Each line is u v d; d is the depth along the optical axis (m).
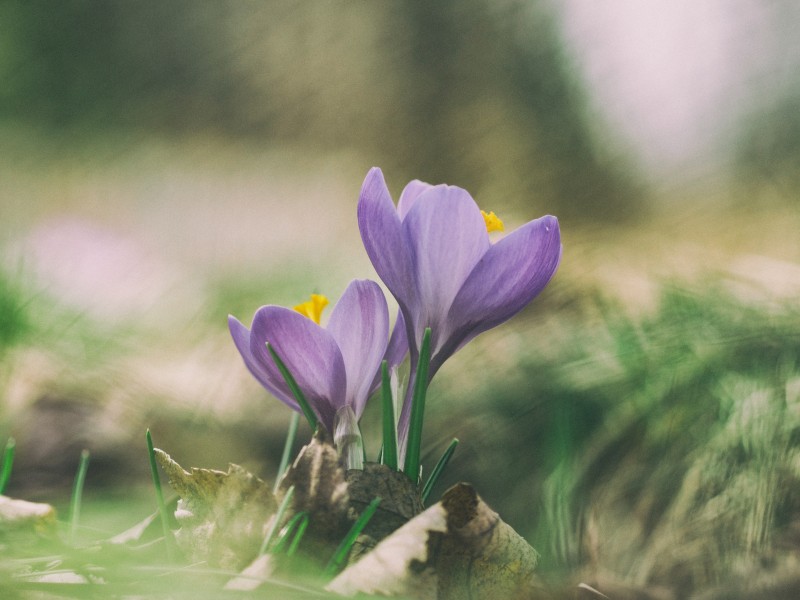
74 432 0.67
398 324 0.35
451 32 1.69
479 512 0.33
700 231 1.06
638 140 1.22
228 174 2.14
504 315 0.34
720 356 0.57
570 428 0.57
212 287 1.15
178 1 2.59
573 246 0.91
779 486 0.48
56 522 0.36
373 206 0.34
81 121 2.48
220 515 0.34
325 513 0.33
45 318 0.83
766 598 0.42
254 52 2.35
